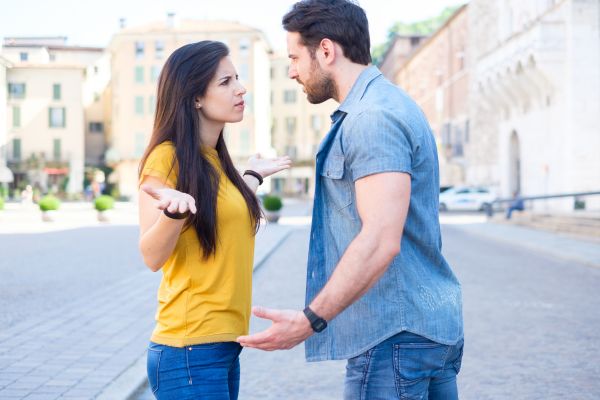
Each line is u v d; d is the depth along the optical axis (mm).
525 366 6539
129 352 6594
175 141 2674
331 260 2473
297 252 18844
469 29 55000
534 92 38406
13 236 23969
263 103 73562
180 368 2623
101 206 33344
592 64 34406
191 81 2693
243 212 2738
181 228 2518
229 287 2684
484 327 8383
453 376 2627
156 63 71500
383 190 2215
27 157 73562
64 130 73938
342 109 2441
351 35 2479
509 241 22312
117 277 12938
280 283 12367
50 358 6352
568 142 34688
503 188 44688
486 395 5641
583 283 12539
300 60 2545
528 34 36312
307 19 2496
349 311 2416
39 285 11820
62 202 64250
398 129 2283
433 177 2457
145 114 71688
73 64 74000
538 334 7965
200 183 2623
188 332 2633
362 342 2398
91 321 8266
